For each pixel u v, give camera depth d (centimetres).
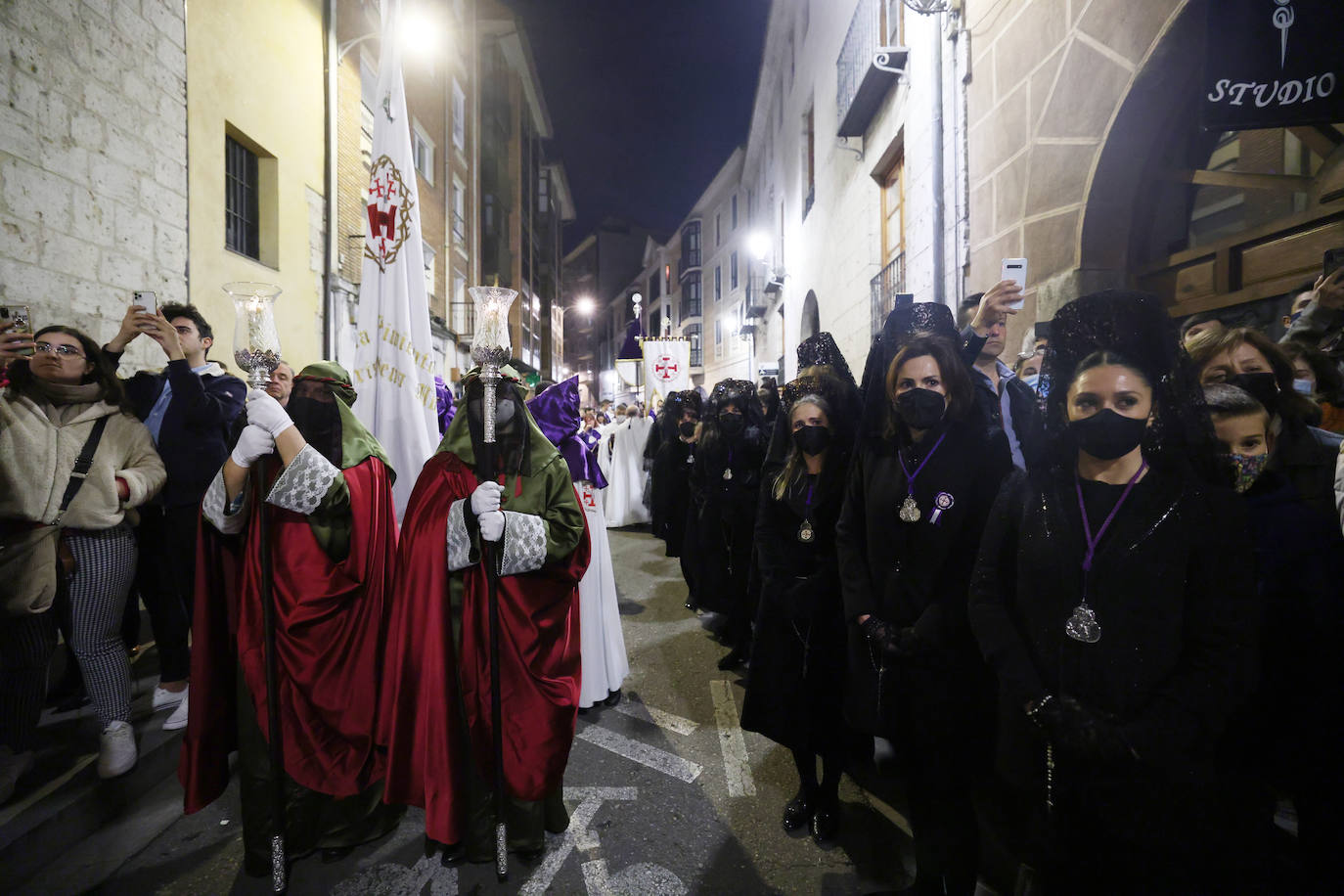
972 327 248
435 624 223
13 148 394
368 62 995
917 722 189
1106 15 365
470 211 1773
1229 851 133
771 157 1783
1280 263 294
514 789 228
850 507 224
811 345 314
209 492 221
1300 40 239
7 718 240
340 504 223
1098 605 144
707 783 288
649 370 1057
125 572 266
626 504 1007
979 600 167
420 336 344
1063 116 405
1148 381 145
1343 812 161
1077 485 155
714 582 435
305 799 225
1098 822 141
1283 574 168
